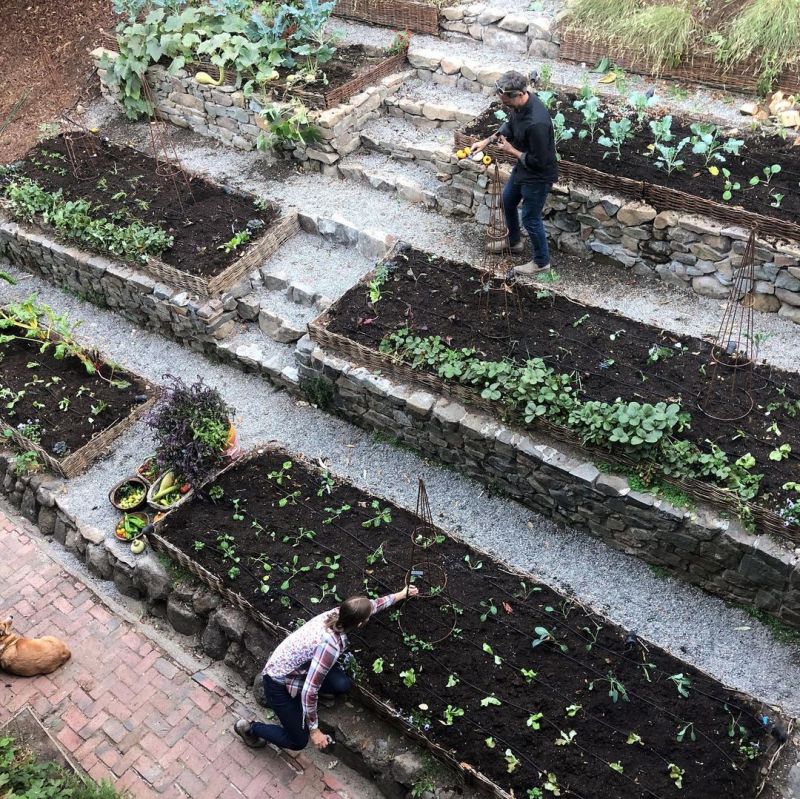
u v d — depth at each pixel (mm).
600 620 5684
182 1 10484
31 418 7746
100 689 6152
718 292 7641
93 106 11430
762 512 5609
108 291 8938
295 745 5406
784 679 5664
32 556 7133
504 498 6922
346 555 6215
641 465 6047
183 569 6504
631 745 5078
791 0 8398
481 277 7598
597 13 9391
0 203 9562
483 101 9555
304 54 9641
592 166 7965
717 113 8672
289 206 9227
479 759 5102
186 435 6852
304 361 7480
